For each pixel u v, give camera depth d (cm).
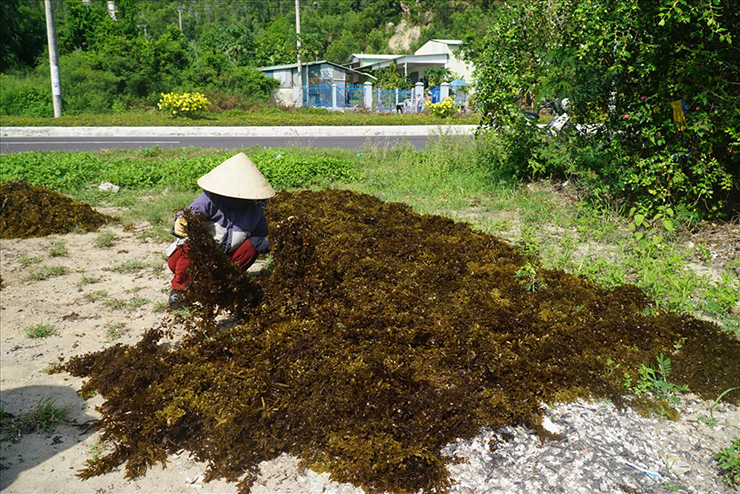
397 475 267
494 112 862
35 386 355
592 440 292
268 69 3681
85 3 3881
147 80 2788
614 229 647
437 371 341
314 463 280
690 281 466
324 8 9012
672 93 635
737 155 632
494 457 280
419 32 7862
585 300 436
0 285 516
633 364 357
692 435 301
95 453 297
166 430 300
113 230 698
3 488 271
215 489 270
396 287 449
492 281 473
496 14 937
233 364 342
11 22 3528
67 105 2573
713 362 362
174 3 8594
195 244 383
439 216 662
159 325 436
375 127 2112
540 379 338
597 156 730
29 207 693
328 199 737
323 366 332
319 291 415
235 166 421
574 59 731
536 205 717
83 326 435
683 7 607
